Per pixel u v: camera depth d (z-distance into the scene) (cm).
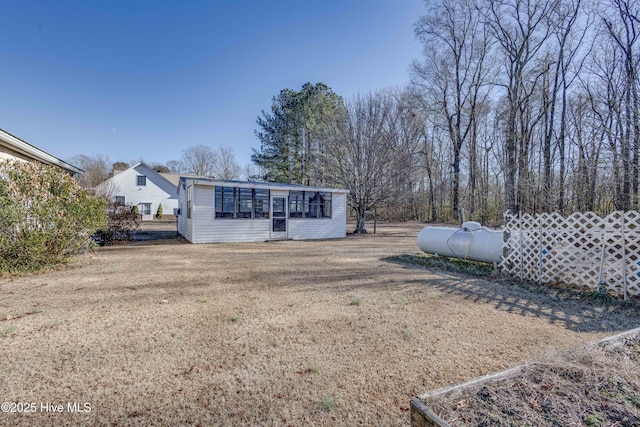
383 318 344
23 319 335
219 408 185
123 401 191
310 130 2319
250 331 306
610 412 155
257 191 1221
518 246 550
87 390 203
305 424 171
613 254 432
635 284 412
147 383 212
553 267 495
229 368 233
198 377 220
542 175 1638
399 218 2680
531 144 1888
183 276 561
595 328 316
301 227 1302
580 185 1362
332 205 1364
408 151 1499
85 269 620
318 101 2436
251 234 1204
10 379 215
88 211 681
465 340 285
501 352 260
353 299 418
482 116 2256
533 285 497
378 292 455
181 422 172
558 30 1525
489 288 479
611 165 1150
